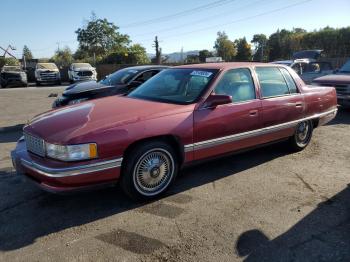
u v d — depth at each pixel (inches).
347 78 390.9
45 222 141.1
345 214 146.8
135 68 346.3
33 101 553.6
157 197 161.2
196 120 164.4
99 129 139.4
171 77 196.5
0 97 623.5
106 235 131.3
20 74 979.3
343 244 125.0
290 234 131.3
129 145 145.3
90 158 136.5
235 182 181.8
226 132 177.2
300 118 221.1
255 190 171.8
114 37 2148.1
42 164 137.6
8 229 135.7
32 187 175.0
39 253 120.1
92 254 119.4
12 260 116.3
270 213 147.8
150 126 149.9
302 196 164.7
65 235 131.4
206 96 170.9
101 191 170.1
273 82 207.8
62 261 115.6
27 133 150.9
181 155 164.9
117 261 115.6
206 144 170.2
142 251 121.0
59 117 155.2
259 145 199.5
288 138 221.3
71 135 135.6
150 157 154.9
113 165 141.7
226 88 180.4
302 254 119.3
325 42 2183.8
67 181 133.5
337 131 299.6
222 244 125.0
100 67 1498.5
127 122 146.0
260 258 117.2
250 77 194.2
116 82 328.5
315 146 249.4
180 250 121.6
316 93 234.5
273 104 199.8
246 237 129.4
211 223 139.6
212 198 162.6
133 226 137.9
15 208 153.2
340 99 385.7
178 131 158.1
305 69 561.3
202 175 191.0
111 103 174.2
